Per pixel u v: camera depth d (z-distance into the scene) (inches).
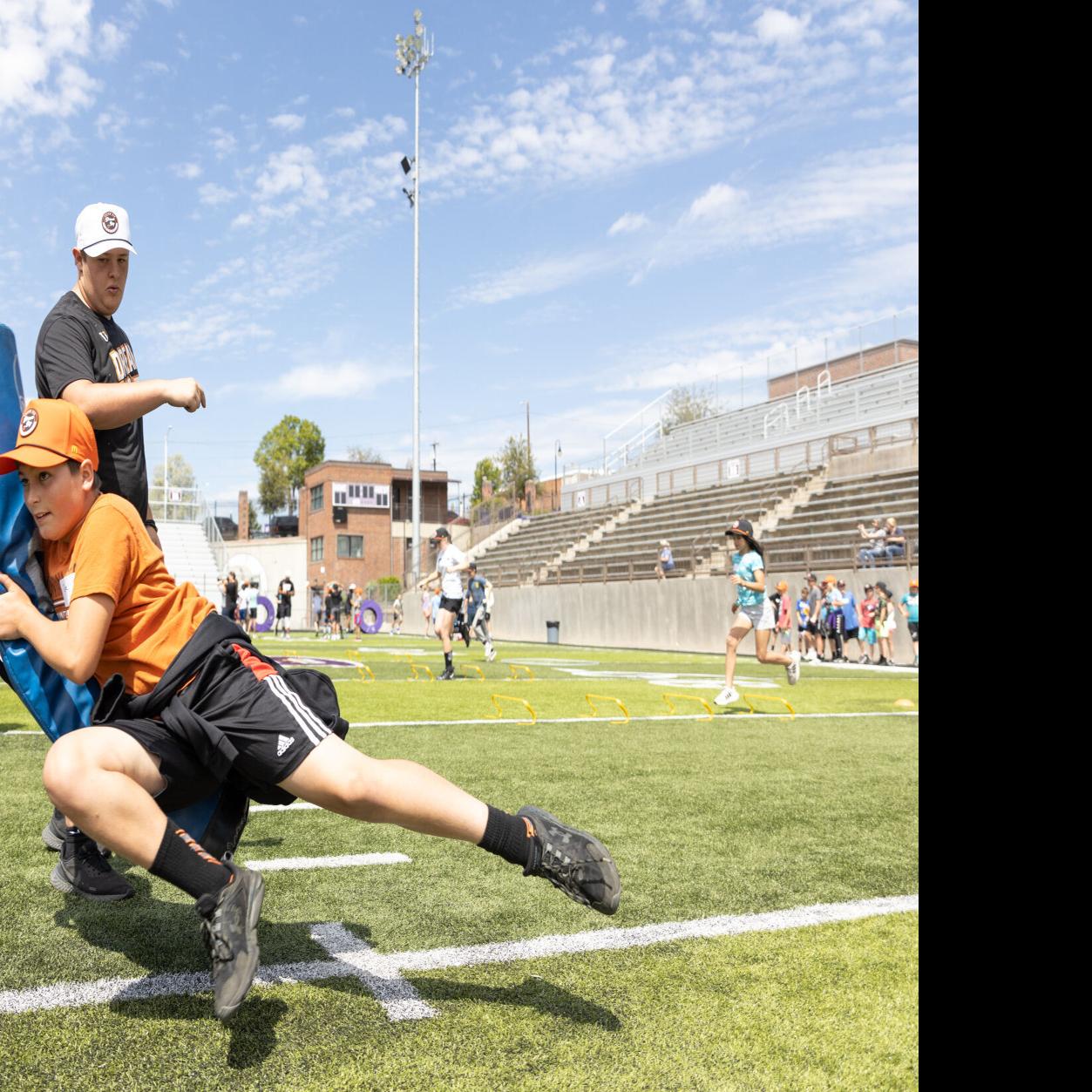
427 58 1508.4
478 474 3122.5
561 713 362.9
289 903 127.6
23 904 124.0
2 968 101.3
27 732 280.2
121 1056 81.6
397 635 1566.2
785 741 296.8
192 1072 79.0
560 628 1230.3
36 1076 77.4
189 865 82.8
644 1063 82.5
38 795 191.2
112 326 135.3
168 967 102.9
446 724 317.7
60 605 103.8
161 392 116.8
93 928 115.3
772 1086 78.8
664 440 1708.9
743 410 1528.1
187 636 94.0
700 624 993.5
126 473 132.6
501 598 1397.6
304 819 181.0
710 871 149.0
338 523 2290.8
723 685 518.6
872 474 999.0
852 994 99.5
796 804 202.2
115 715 92.7
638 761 252.4
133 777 87.0
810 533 978.1
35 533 108.7
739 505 1145.4
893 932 120.5
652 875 145.9
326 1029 88.1
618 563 1205.1
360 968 104.0
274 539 2456.9
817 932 120.2
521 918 123.4
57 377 123.2
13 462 98.4
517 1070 80.6
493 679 537.6
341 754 87.9
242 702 89.9
